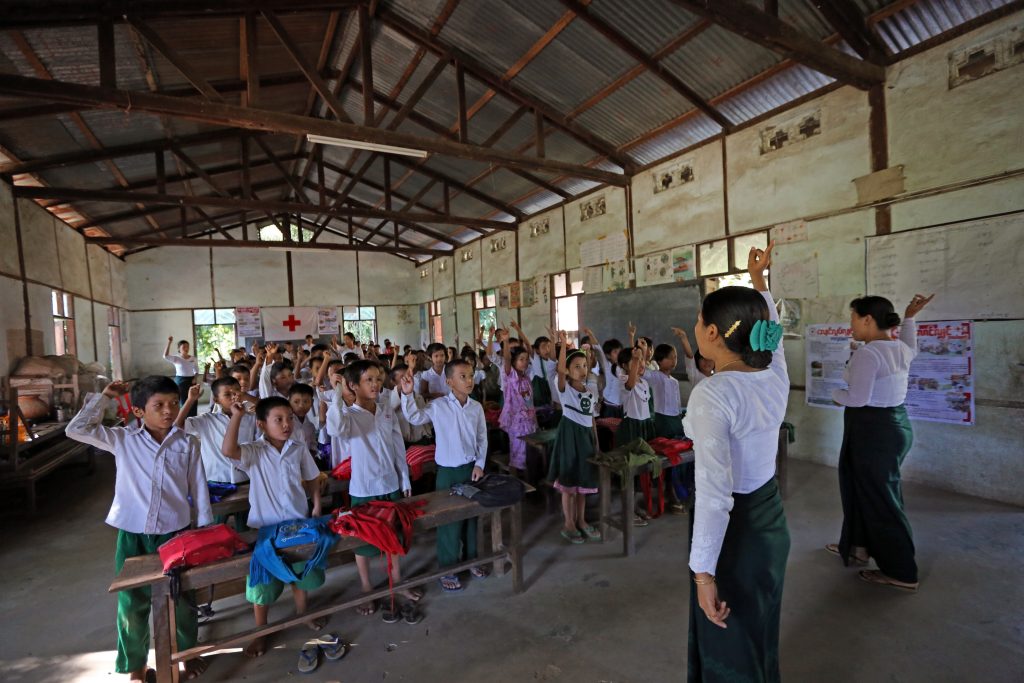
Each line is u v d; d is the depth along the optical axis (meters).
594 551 3.05
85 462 5.81
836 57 3.72
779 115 4.82
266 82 6.23
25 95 3.48
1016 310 3.36
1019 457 3.40
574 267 8.09
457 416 2.78
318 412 3.60
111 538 3.57
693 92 5.02
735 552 1.25
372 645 2.20
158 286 12.13
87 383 6.36
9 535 3.65
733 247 5.38
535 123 6.39
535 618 2.36
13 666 2.14
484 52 5.40
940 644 2.06
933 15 3.58
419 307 14.83
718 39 4.39
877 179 4.05
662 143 6.05
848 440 2.58
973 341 3.57
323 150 9.25
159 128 6.45
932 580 2.54
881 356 2.42
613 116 5.92
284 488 2.37
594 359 4.64
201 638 2.30
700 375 4.00
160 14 3.93
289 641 2.25
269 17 4.35
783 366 1.38
